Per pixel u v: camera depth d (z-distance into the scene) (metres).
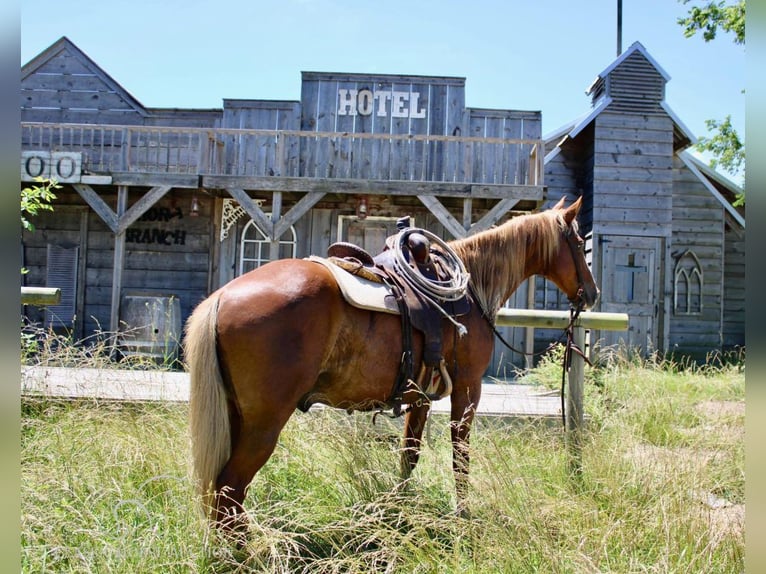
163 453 3.05
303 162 10.31
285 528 2.65
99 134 10.57
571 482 3.33
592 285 3.62
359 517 2.73
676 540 2.54
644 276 10.82
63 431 3.18
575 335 3.88
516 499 2.79
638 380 6.03
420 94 10.44
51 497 2.55
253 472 2.35
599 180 10.86
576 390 3.84
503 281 3.30
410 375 2.72
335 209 10.08
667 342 10.75
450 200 9.48
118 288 8.72
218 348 2.34
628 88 10.97
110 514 2.56
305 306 2.42
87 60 10.70
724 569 2.37
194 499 2.40
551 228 3.46
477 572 2.39
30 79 10.70
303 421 3.67
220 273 9.93
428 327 2.75
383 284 2.76
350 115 10.41
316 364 2.47
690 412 5.25
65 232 9.97
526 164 10.21
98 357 4.22
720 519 2.71
